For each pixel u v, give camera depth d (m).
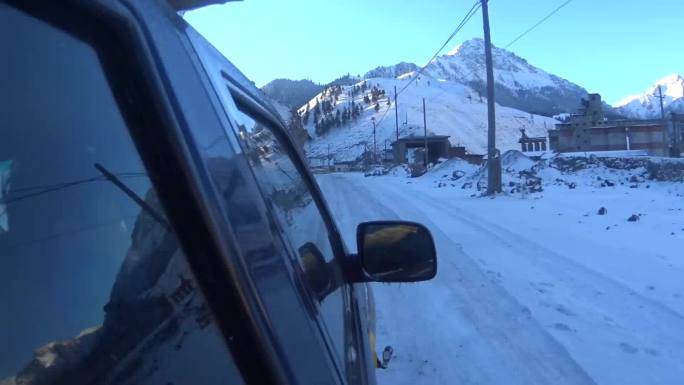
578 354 5.73
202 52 1.62
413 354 5.90
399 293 8.32
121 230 1.17
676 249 10.75
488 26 25.53
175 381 1.16
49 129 1.13
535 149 95.31
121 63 1.18
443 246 11.88
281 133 2.73
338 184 43.88
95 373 1.08
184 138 1.23
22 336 1.03
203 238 1.20
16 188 1.08
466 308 7.41
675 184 24.58
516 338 6.24
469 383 5.18
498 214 17.70
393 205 22.45
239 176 1.43
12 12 1.08
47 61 1.12
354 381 2.29
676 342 6.01
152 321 1.16
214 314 1.21
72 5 1.13
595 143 70.88
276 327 1.32
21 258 1.06
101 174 1.17
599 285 8.33
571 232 13.30
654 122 71.12
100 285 1.13
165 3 1.53
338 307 2.55
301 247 2.07
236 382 1.22
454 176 43.25
